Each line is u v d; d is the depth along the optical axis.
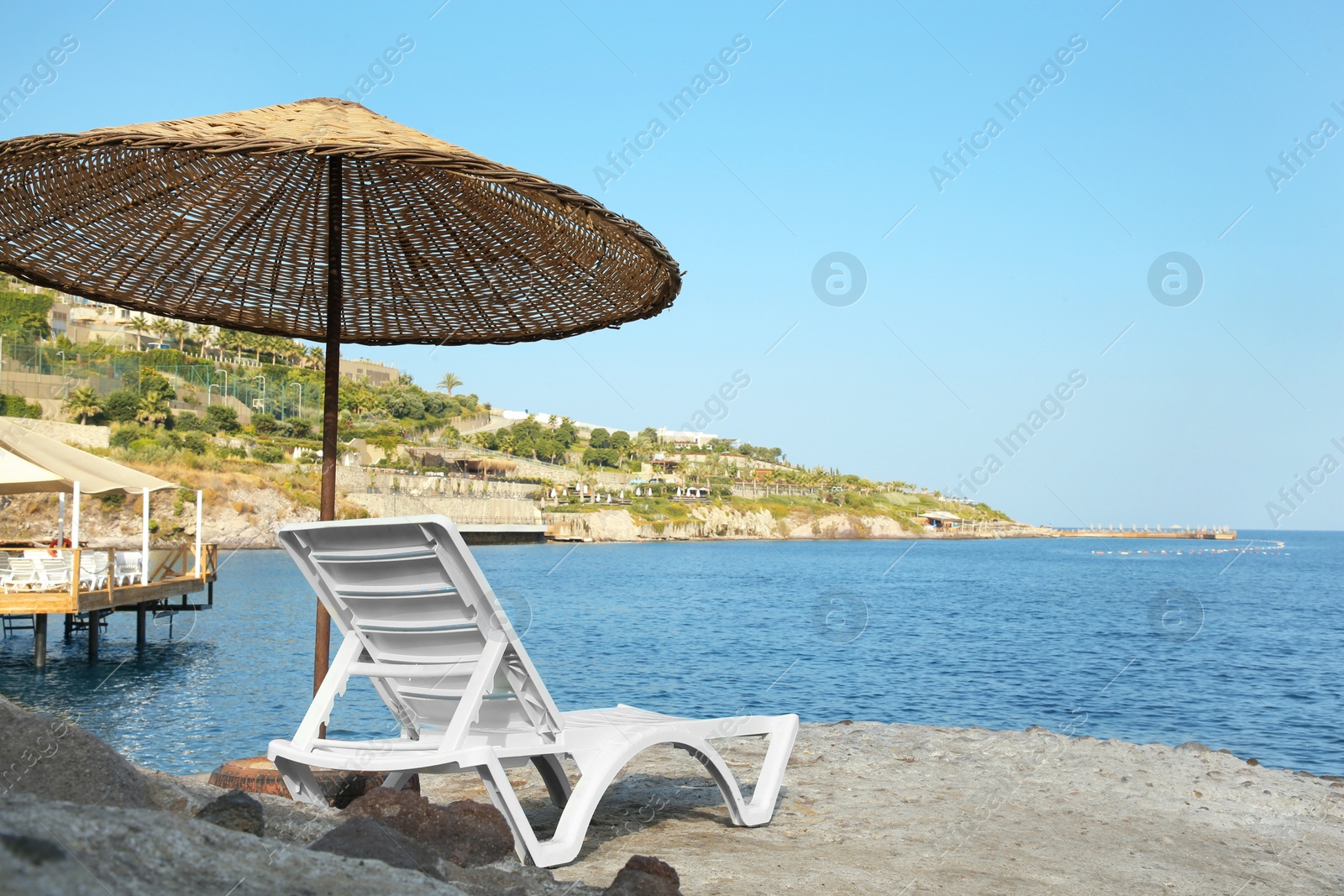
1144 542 168.25
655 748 5.41
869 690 17.88
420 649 3.03
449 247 4.57
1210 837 3.74
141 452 71.19
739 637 28.19
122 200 3.91
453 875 2.34
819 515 142.00
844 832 3.52
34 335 81.00
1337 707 16.67
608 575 63.62
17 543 18.33
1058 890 2.91
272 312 4.78
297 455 85.12
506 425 127.12
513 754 2.80
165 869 1.69
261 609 29.72
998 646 26.67
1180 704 16.89
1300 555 120.38
